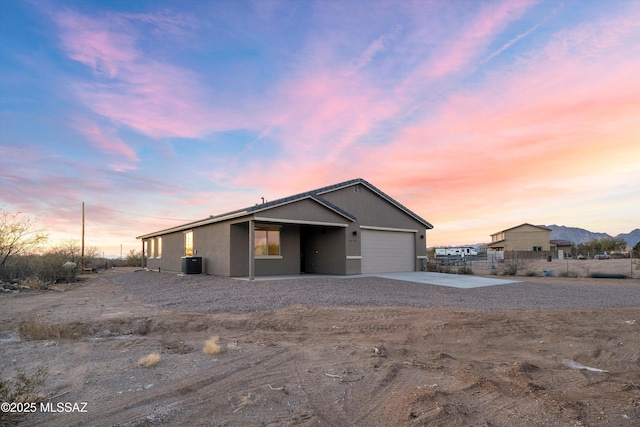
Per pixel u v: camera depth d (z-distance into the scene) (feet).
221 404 13.60
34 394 14.14
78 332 26.13
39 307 37.17
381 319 28.45
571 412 12.84
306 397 14.30
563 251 191.01
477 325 26.86
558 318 29.19
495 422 12.15
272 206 51.80
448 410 12.90
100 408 13.16
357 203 65.82
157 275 70.33
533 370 17.93
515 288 47.65
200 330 26.81
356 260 62.64
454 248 179.22
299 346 22.22
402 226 72.79
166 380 16.15
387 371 17.34
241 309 32.48
